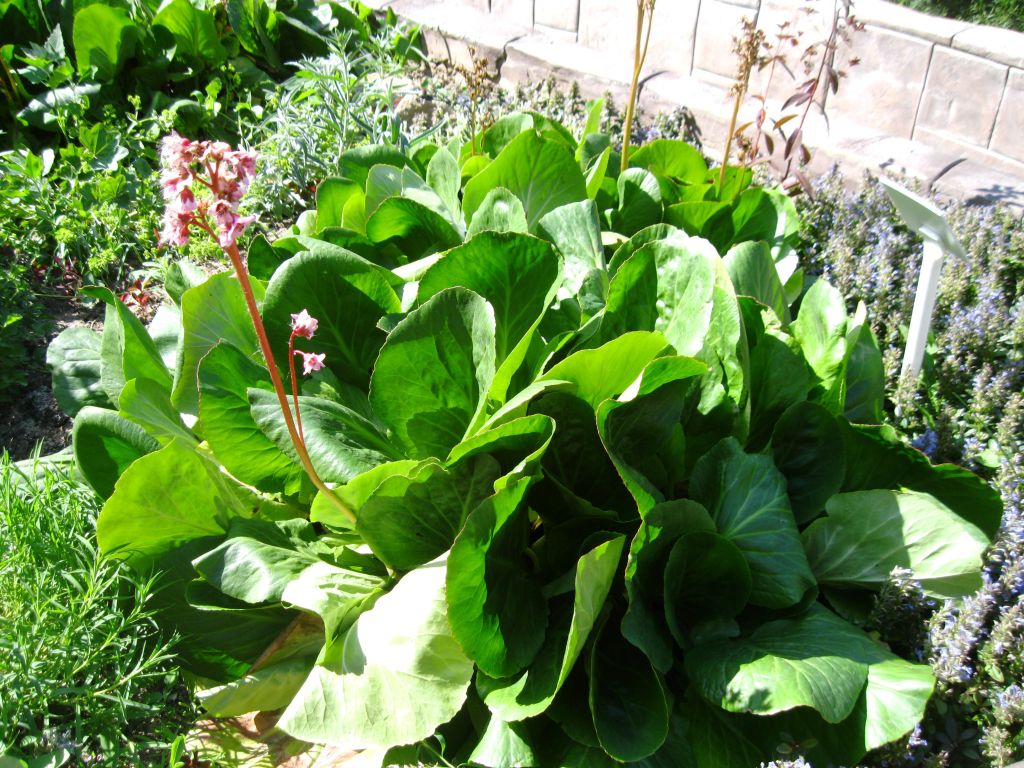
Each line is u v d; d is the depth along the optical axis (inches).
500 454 39.6
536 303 44.8
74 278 68.6
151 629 42.3
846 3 61.5
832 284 60.8
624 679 38.3
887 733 34.2
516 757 35.7
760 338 45.5
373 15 101.7
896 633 40.5
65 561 41.6
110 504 39.3
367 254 54.3
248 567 39.1
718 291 42.6
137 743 39.0
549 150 54.6
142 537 41.0
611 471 41.9
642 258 43.8
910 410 49.7
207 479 41.8
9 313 63.4
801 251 64.6
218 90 84.2
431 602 36.7
